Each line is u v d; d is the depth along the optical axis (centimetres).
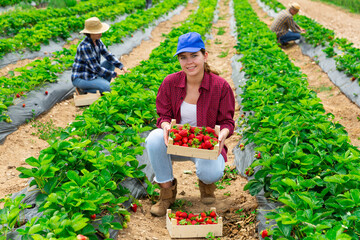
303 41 1230
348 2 2584
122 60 1116
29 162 339
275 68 746
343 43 1034
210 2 2297
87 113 523
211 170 373
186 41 340
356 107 750
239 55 1048
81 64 744
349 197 304
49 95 744
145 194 434
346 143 407
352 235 271
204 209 409
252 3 2612
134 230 357
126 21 1434
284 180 317
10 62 966
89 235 296
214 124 383
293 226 303
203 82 365
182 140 344
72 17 1345
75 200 302
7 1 1738
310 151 388
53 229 269
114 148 411
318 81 933
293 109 548
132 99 551
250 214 385
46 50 1108
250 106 598
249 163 497
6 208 310
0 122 609
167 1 2267
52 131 647
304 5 2564
